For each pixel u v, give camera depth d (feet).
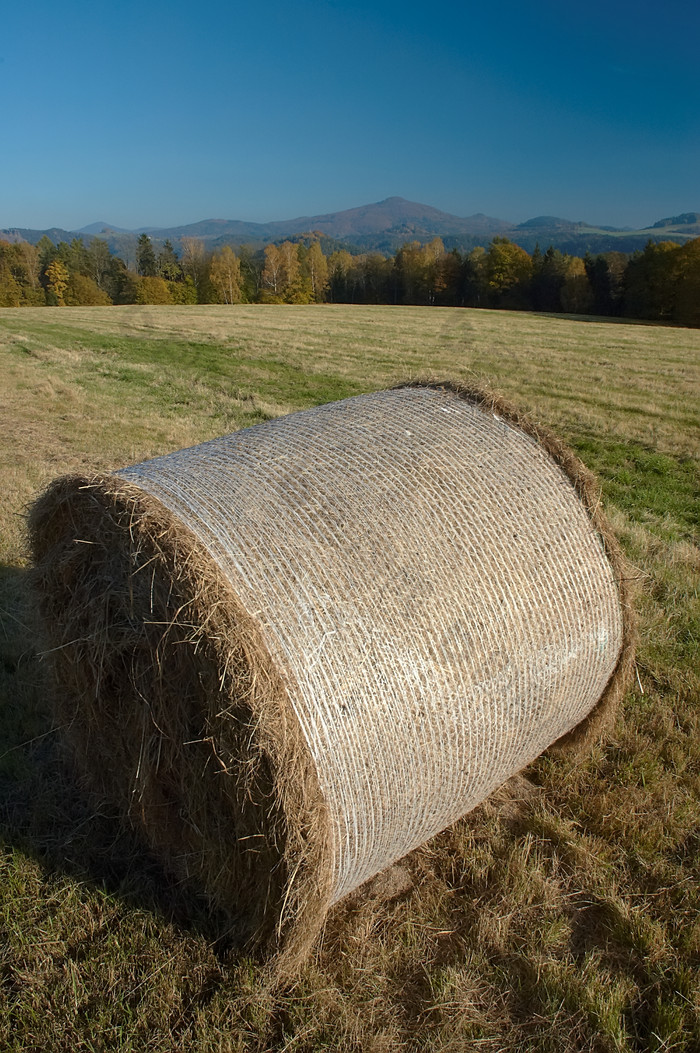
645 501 30.94
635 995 9.98
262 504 10.35
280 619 9.20
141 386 55.57
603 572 12.46
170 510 9.94
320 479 10.98
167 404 48.24
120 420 41.78
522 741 11.84
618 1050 9.17
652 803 13.47
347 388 56.85
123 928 10.73
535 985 9.99
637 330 134.21
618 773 14.21
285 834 8.93
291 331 104.83
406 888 11.69
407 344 90.48
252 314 145.48
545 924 10.87
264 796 8.95
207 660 9.08
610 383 63.16
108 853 12.19
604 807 13.25
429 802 10.57
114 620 10.91
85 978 10.02
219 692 8.97
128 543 10.14
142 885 11.50
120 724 11.78
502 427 13.14
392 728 9.59
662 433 44.32
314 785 8.91
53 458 32.83
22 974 9.90
